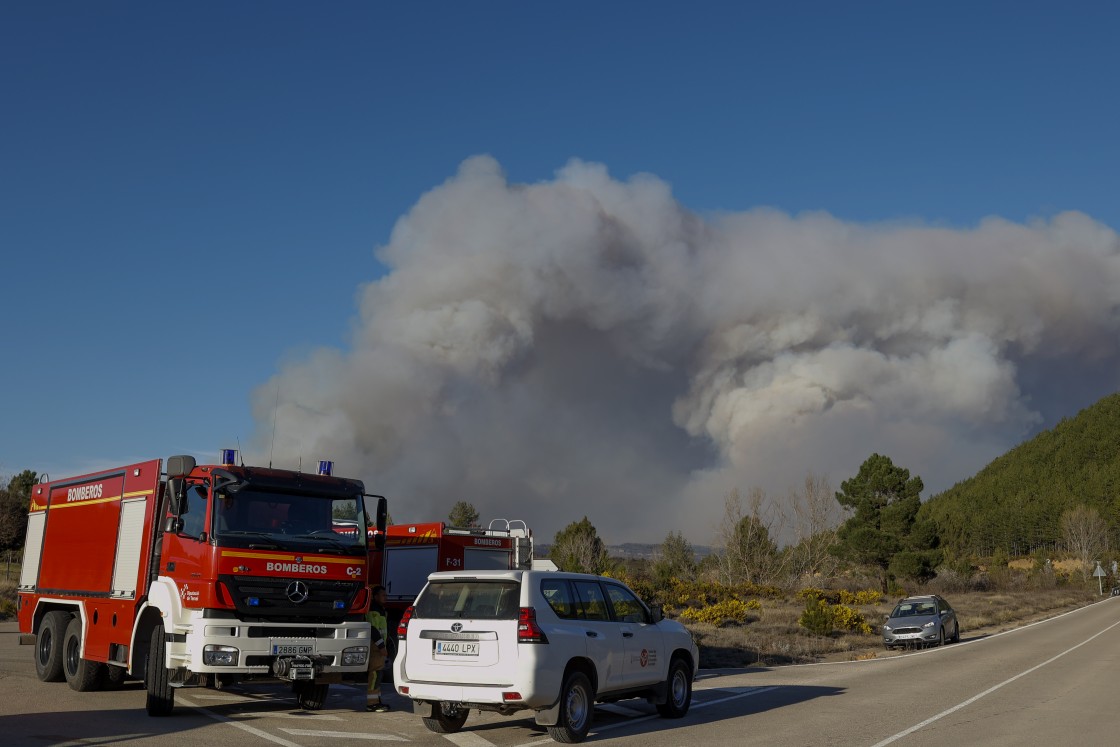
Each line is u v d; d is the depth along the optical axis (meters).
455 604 10.98
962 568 85.06
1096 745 10.78
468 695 10.49
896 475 69.44
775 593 54.38
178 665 11.71
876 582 68.38
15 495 51.69
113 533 13.94
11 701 13.19
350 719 12.50
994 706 14.41
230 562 11.64
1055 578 103.50
